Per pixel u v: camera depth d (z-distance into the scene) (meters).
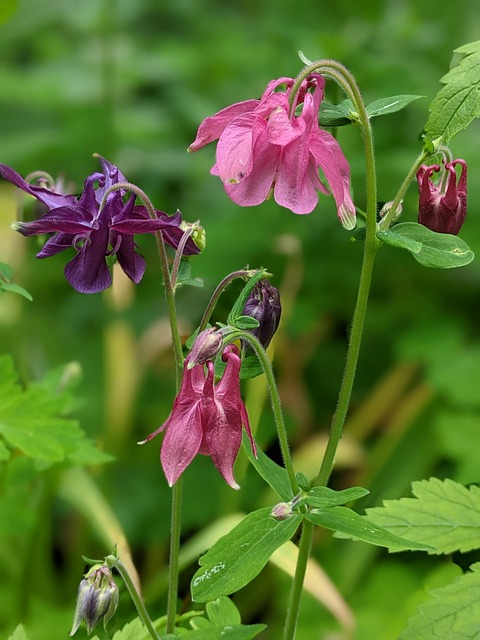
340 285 7.79
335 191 3.68
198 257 7.68
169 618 4.35
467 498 4.80
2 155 8.80
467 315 7.85
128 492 6.93
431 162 4.27
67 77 9.65
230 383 3.68
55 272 8.17
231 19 11.41
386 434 7.25
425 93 8.34
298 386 7.51
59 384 6.05
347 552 6.22
